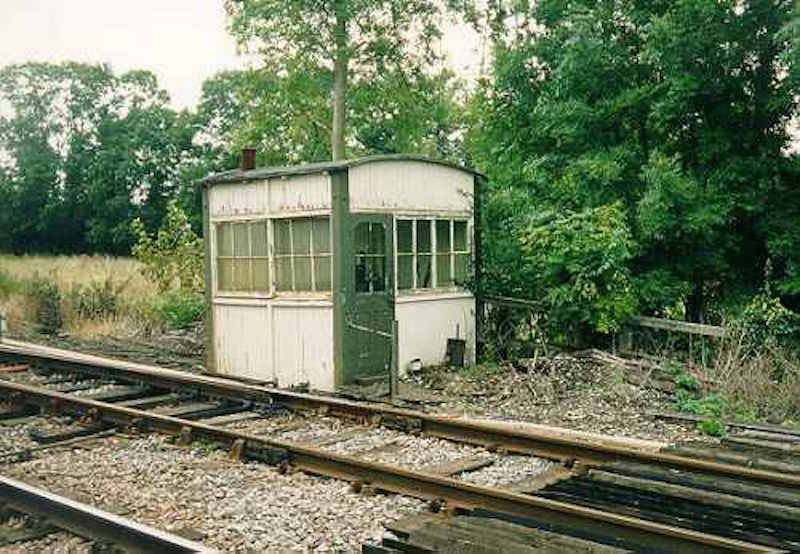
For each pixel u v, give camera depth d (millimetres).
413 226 13625
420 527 5754
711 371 11797
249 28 25656
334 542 5832
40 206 52812
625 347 13781
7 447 8883
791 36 13000
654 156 14594
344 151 27344
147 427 9422
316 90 27000
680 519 6004
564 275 13938
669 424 9945
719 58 14562
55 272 26734
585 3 15922
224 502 6766
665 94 14945
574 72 15320
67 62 54594
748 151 14977
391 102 27516
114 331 20203
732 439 8789
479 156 18109
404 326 13305
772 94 14430
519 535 5473
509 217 15906
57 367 13914
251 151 14477
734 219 14820
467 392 11875
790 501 6340
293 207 12891
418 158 13477
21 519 6312
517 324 14734
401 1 25625
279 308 13203
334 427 9750
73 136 53188
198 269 21391
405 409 10695
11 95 53719
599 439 8992
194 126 52031
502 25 18938
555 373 12633
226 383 11250
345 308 12297
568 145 16234
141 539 5391
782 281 14414
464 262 14711
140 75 55781
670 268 15078
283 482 7379
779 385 11117
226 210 14062
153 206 51688
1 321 20219
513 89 16828
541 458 8109
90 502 6777
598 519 5621
